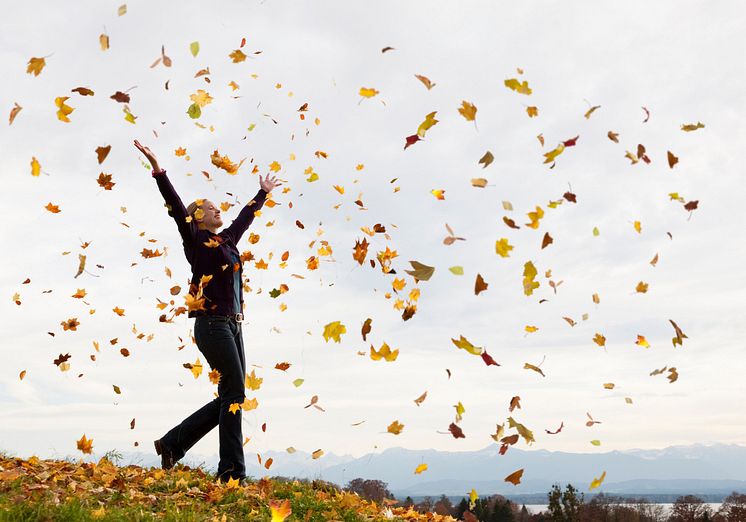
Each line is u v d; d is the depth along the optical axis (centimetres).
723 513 8525
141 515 368
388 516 509
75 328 618
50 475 455
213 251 505
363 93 439
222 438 497
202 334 490
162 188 488
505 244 373
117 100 404
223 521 397
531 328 495
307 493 519
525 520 7481
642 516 8775
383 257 516
